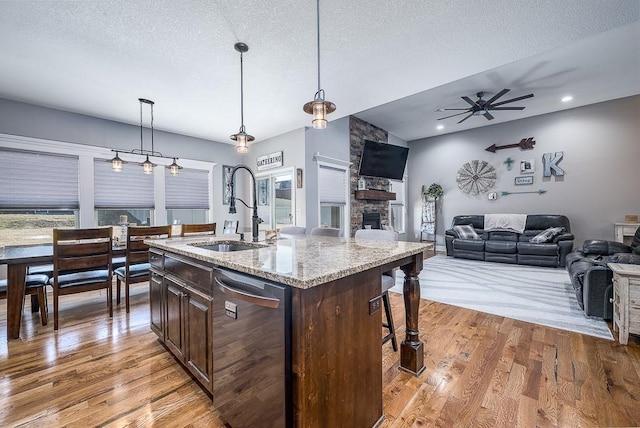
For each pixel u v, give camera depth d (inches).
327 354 46.2
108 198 171.6
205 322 64.0
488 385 69.6
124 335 98.1
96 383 71.3
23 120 143.3
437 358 82.4
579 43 130.7
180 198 203.3
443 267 207.5
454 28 87.8
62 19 81.9
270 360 45.7
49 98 138.9
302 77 118.6
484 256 228.4
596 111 211.9
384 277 85.7
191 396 66.8
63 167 156.2
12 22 82.9
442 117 236.1
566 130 224.2
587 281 109.1
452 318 112.7
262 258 57.8
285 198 207.3
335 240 93.5
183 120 172.4
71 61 105.1
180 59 104.1
